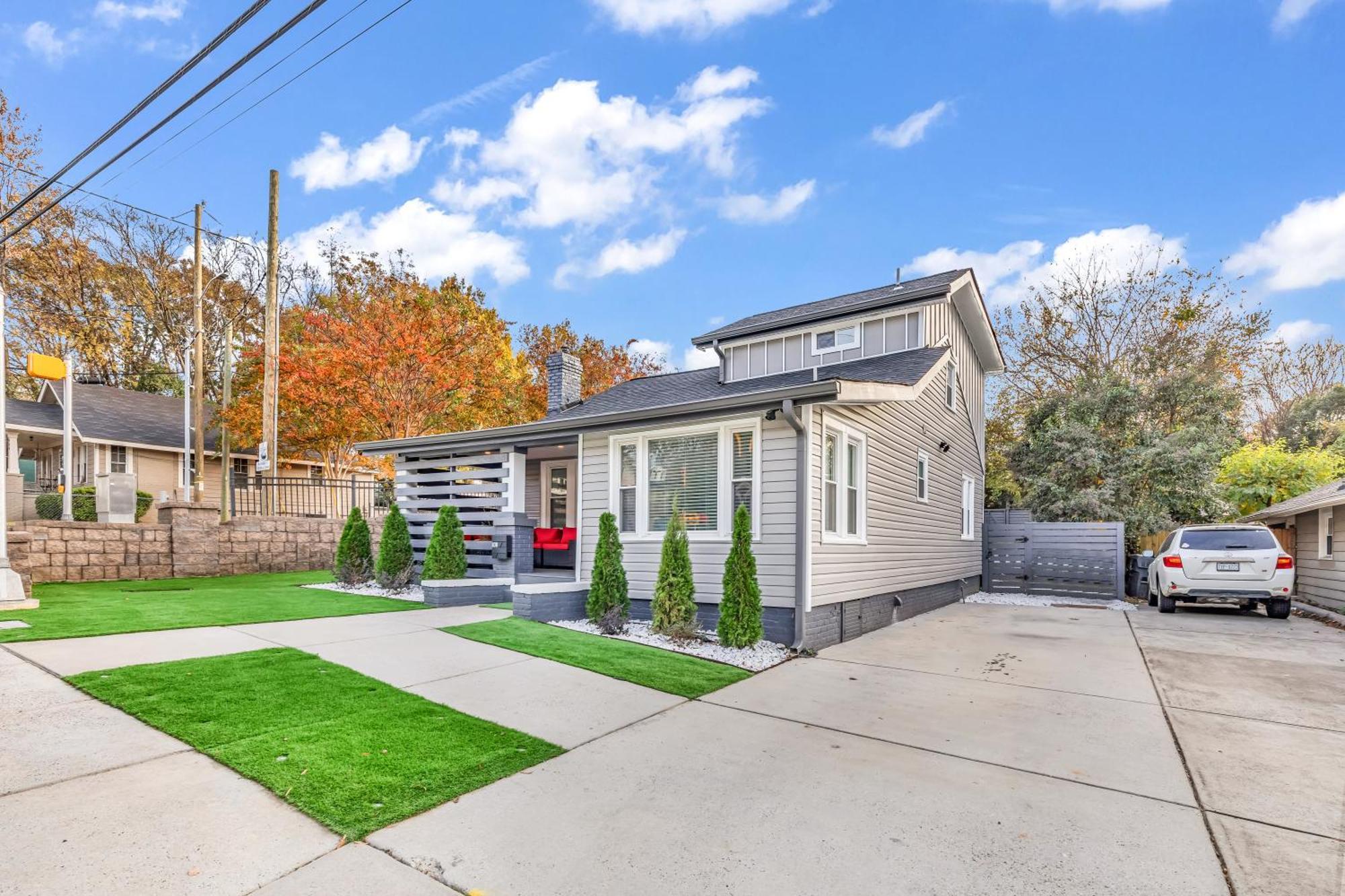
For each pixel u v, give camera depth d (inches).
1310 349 1032.2
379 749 148.1
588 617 305.1
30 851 102.2
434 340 628.1
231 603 337.7
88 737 147.1
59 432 693.3
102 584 411.5
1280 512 514.6
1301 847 115.0
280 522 518.0
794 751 159.6
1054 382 876.0
